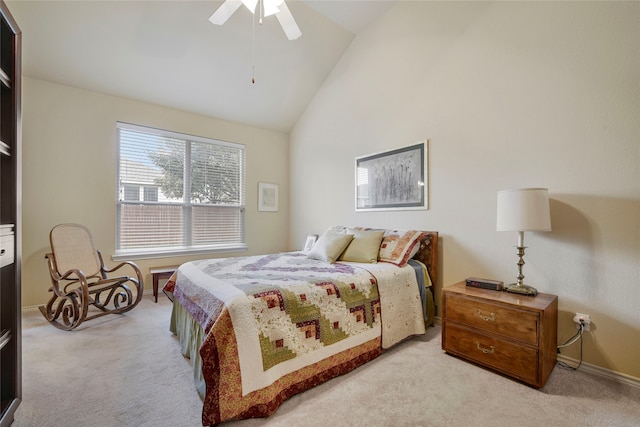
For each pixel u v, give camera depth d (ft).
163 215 12.84
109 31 9.51
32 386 5.59
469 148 8.31
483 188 8.00
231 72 12.00
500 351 6.00
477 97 8.13
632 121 5.70
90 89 11.09
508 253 7.52
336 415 4.80
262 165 15.69
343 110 12.71
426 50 9.44
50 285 10.37
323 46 12.13
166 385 5.68
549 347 5.86
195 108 13.29
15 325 4.83
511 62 7.43
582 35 6.30
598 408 4.98
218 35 10.56
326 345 5.81
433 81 9.23
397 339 7.26
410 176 9.87
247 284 5.85
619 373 5.78
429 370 6.22
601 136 6.05
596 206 6.11
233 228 14.83
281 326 5.24
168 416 4.79
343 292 6.38
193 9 9.64
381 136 10.95
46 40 9.26
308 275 6.86
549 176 6.77
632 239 5.70
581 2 6.31
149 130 12.39
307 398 5.24
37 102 10.16
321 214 14.01
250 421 4.63
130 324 8.91
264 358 4.87
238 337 4.74
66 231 10.11
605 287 5.98
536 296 6.32
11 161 4.84
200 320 5.62
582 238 6.29
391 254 8.63
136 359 6.70
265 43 11.30
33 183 10.11
